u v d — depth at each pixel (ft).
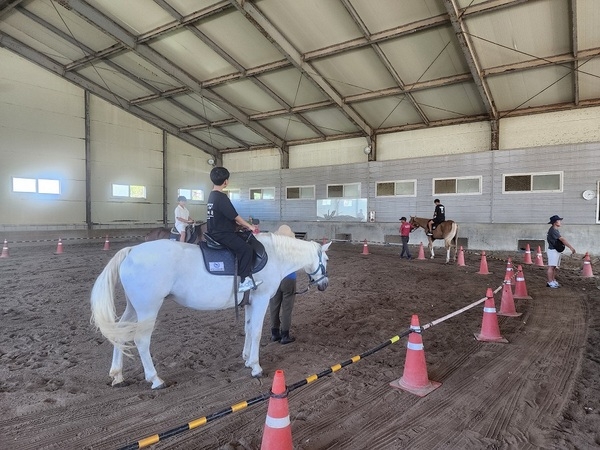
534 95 45.60
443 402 11.23
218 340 16.83
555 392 11.78
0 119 51.29
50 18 46.21
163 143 71.77
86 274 32.27
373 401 11.29
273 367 13.92
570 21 33.99
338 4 36.94
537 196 48.11
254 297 13.28
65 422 9.91
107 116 63.57
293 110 58.23
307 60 45.39
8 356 14.52
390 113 55.62
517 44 37.68
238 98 57.88
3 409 10.51
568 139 46.85
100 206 62.95
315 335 17.75
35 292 25.48
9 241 51.11
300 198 70.08
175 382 12.46
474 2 33.76
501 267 38.29
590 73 39.88
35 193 54.80
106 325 10.82
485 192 51.72
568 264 38.81
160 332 17.94
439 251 51.47
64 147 57.82
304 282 31.35
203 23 42.47
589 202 44.96
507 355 15.06
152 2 41.14
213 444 9.04
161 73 54.39
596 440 9.20
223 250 12.57
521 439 9.27
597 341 16.47
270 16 39.73
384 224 60.18
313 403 11.15
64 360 14.24
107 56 52.34
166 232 33.68
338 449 8.86
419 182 57.36
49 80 56.03
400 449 8.89
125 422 9.97
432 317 20.84
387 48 41.55
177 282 11.83
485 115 51.55
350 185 64.44
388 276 33.55
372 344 16.52
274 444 7.93
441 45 39.65
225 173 12.87
